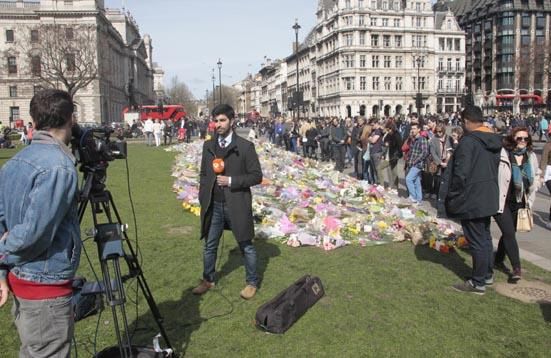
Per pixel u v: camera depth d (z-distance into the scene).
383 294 5.82
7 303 5.70
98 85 78.69
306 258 7.27
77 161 3.42
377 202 11.05
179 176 15.66
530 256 7.37
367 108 96.88
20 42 74.50
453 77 102.44
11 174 2.80
